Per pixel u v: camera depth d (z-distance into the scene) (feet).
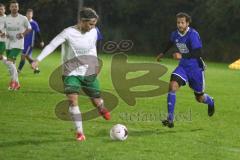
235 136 61.36
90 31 56.80
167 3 279.49
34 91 94.07
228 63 233.55
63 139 56.13
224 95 102.94
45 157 48.29
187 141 57.57
